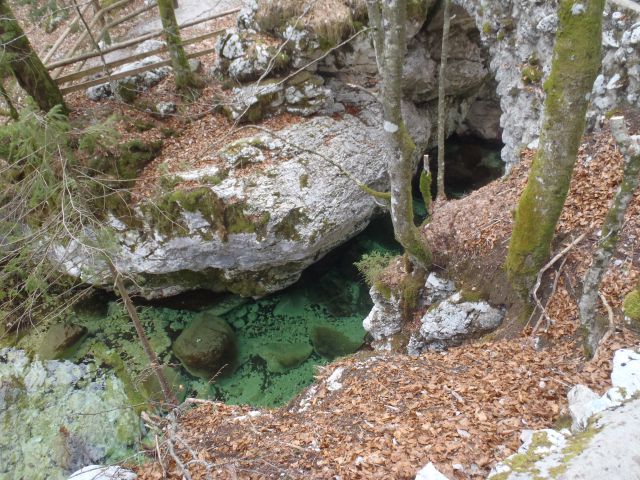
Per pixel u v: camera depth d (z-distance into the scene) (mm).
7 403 11219
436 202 11133
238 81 13992
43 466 10078
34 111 6211
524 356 7164
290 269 13234
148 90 14352
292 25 12656
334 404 7492
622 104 8727
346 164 13461
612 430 4312
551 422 5676
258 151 12727
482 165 16656
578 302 7293
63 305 8609
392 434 6191
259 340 12664
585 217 8133
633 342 6059
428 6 12984
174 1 18781
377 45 7016
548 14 9125
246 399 11398
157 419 8328
